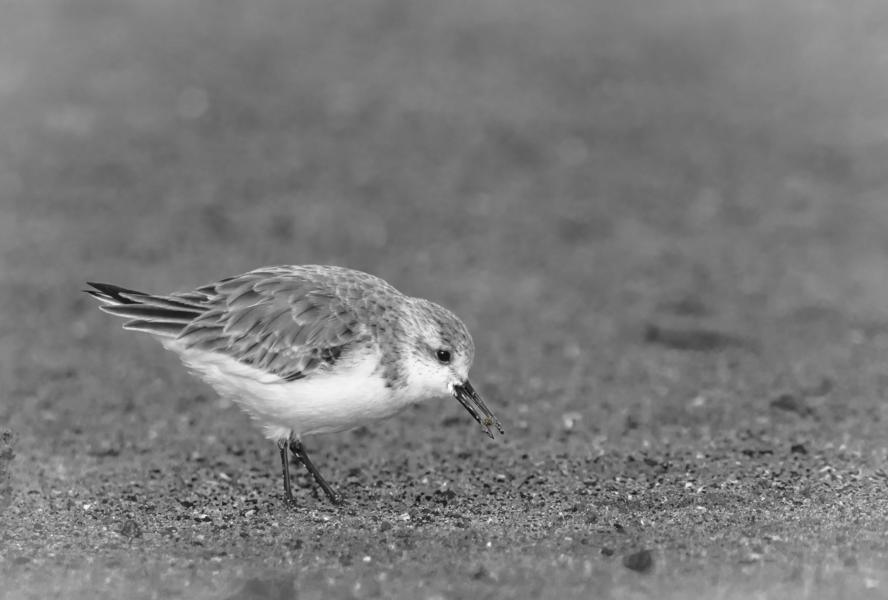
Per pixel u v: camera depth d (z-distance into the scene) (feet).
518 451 38.86
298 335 32.53
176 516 32.91
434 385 33.60
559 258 58.29
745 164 69.15
